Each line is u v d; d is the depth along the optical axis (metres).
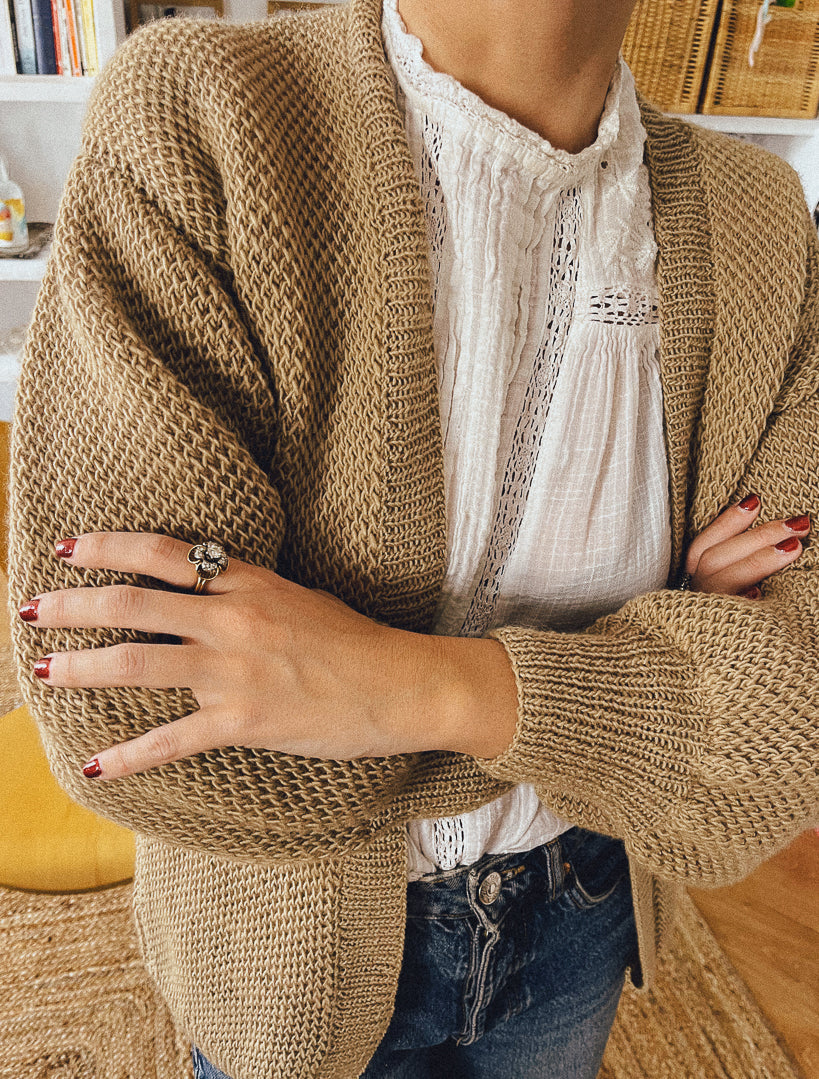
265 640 0.43
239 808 0.46
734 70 1.73
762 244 0.60
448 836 0.62
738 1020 1.43
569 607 0.63
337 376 0.48
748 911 1.64
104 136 0.44
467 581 0.57
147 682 0.43
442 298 0.52
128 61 0.45
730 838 0.52
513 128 0.48
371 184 0.47
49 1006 1.38
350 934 0.58
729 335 0.60
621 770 0.52
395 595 0.52
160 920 0.67
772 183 0.62
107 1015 1.37
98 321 0.42
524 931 0.70
